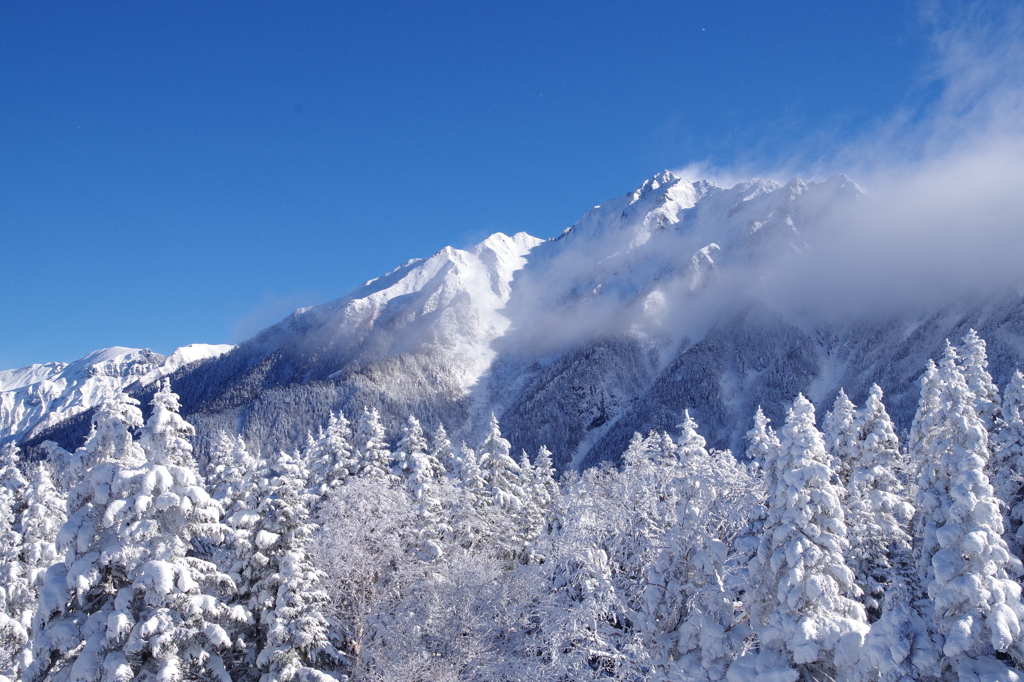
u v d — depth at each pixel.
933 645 21.95
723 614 27.34
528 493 51.12
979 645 22.27
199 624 22.75
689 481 31.19
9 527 32.84
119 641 20.97
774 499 26.16
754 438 47.41
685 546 29.28
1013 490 33.78
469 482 45.72
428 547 36.00
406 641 29.06
